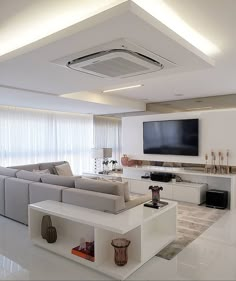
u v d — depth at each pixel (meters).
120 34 1.90
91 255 2.75
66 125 7.69
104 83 3.61
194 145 5.59
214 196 5.03
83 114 8.23
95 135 8.52
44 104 5.87
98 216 2.82
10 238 3.53
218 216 4.50
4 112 6.15
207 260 2.88
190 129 5.64
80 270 2.69
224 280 2.48
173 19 2.11
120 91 5.36
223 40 2.54
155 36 1.94
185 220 4.28
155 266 2.75
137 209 3.09
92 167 8.48
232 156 5.14
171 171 5.83
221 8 1.94
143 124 6.46
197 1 1.84
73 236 3.33
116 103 6.05
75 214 2.88
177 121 5.84
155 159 6.32
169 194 5.68
